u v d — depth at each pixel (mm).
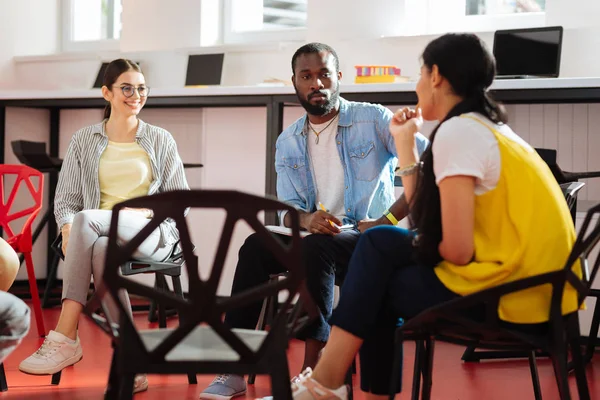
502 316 1897
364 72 4613
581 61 4504
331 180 3152
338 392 2078
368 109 3131
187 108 5516
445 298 1959
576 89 3779
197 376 3436
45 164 5043
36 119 5961
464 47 2033
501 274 1897
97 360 3701
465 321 1870
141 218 3264
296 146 3172
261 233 1713
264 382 3305
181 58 5762
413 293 1999
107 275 1725
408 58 5008
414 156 2258
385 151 3127
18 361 3646
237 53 5594
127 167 3492
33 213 4133
